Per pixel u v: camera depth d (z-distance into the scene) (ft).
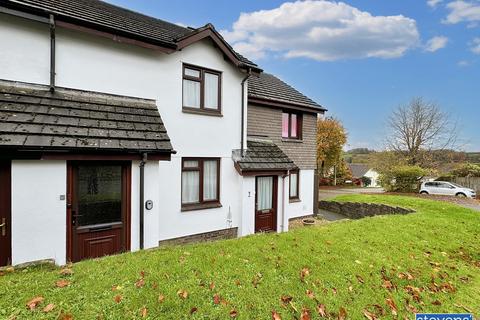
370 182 164.96
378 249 22.38
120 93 25.29
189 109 29.50
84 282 12.97
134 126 22.81
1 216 17.34
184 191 29.53
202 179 30.73
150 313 11.48
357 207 52.01
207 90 31.22
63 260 18.31
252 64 34.86
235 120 33.55
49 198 17.87
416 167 84.58
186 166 29.60
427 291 17.79
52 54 21.71
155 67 27.27
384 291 16.72
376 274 18.33
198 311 12.07
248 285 14.51
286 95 45.93
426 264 21.35
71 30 22.80
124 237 21.44
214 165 32.12
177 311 11.85
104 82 24.47
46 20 20.86
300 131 48.19
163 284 13.41
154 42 26.00
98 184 20.39
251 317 12.41
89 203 19.99
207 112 30.76
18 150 16.35
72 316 10.66
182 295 12.76
